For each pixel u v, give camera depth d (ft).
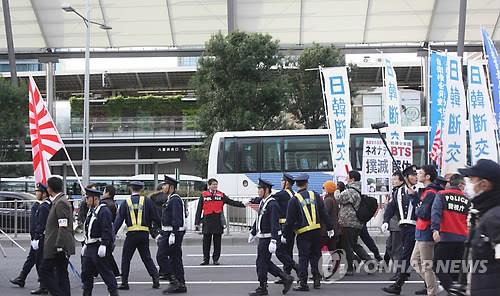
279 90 91.35
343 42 117.39
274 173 78.84
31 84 50.83
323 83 65.98
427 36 115.44
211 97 92.99
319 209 36.04
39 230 34.24
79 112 170.40
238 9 109.50
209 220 47.06
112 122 167.32
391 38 116.88
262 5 108.68
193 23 114.11
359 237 44.42
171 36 116.98
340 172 55.83
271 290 35.88
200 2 109.40
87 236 31.07
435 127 50.34
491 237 15.15
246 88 90.43
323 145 78.69
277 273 34.47
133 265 47.11
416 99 129.18
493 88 48.65
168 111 170.91
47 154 50.47
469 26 112.88
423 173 30.89
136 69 172.45
